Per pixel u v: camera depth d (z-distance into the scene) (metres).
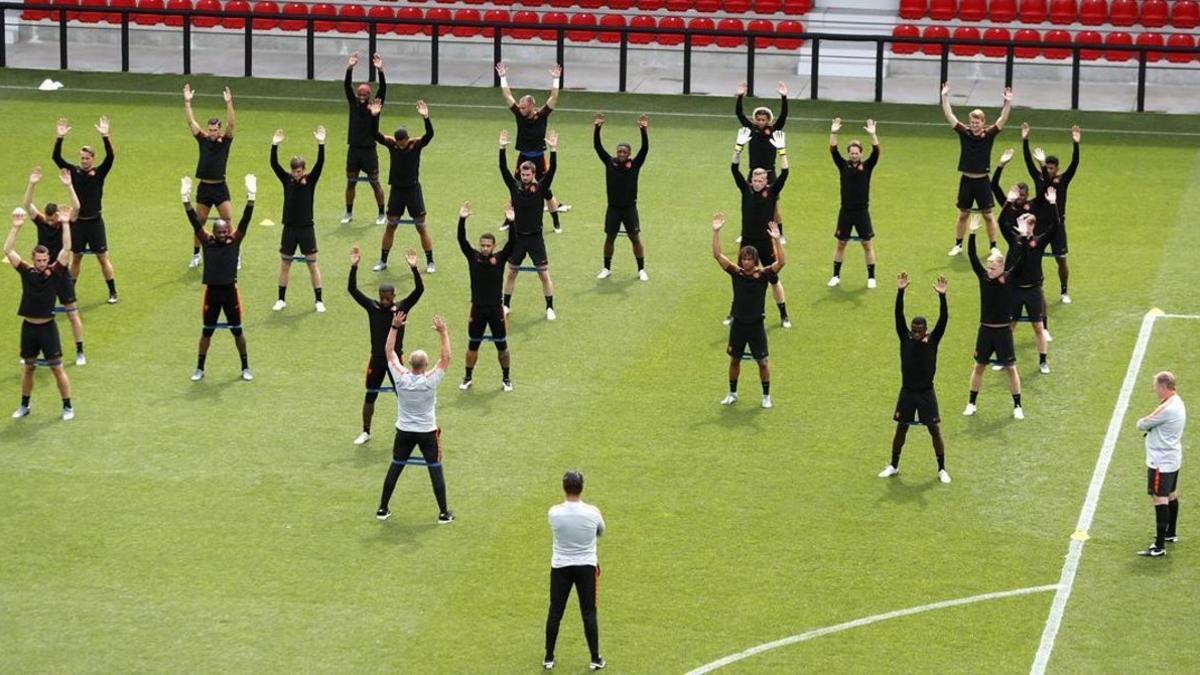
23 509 29.70
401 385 28.62
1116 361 35.59
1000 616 26.67
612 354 36.12
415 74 57.62
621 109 53.50
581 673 25.19
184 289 39.16
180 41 61.00
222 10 57.22
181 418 33.16
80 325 35.12
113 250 41.28
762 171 37.84
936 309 38.25
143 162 47.69
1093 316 37.81
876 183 46.59
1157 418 28.02
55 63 58.62
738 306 33.09
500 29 55.88
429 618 26.53
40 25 61.62
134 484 30.64
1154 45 55.53
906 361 30.33
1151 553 28.39
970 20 58.59
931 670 25.23
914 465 31.53
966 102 54.66
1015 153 49.12
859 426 33.03
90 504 29.91
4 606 26.78
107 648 25.69
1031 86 56.84
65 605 26.84
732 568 28.08
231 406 33.69
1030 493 30.53
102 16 61.06
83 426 32.75
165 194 45.19
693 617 26.66
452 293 39.03
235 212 43.88
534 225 37.12
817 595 27.30
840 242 39.12
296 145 49.28
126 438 32.31
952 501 30.25
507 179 37.12
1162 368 35.28
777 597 27.23
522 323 37.59
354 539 28.84
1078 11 59.00
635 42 59.06
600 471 31.23
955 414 33.53
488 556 28.33
